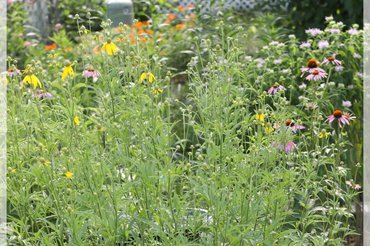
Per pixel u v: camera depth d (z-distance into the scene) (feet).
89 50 12.12
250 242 10.34
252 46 23.93
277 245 10.76
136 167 10.90
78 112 10.98
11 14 27.30
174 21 26.48
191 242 10.39
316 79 13.89
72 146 10.78
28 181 11.62
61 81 11.09
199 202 11.19
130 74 11.32
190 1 36.11
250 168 10.59
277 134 11.25
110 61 11.49
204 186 10.27
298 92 17.57
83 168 10.26
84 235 10.67
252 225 10.05
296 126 12.21
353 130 17.33
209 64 11.81
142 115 10.93
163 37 25.07
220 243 10.32
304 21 26.37
